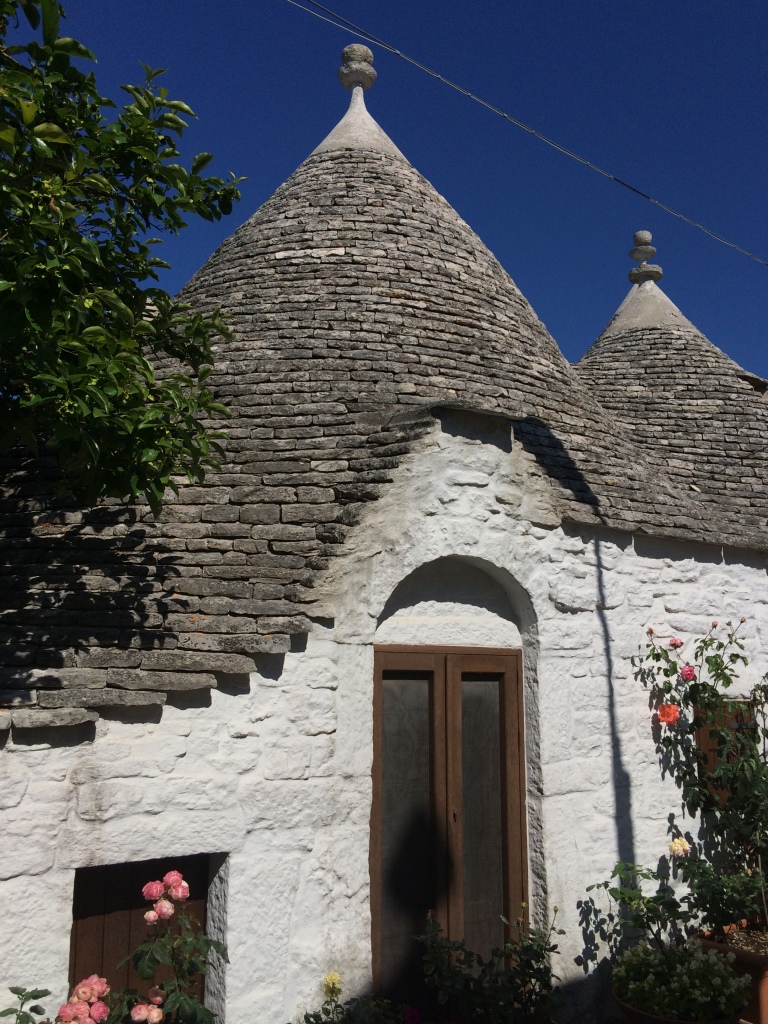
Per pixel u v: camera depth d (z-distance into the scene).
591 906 5.16
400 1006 4.49
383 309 6.67
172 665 4.00
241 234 7.76
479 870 5.07
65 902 3.63
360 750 4.53
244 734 4.18
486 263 7.82
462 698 5.18
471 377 6.32
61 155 3.71
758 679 6.34
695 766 5.91
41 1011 3.37
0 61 3.80
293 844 4.23
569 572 5.41
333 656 4.52
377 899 4.68
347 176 7.89
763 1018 5.02
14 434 4.19
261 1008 4.02
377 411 5.67
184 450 4.43
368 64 8.98
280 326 6.52
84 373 3.61
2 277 3.36
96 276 4.30
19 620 4.27
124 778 3.83
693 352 9.01
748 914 5.44
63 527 5.16
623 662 5.62
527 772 5.19
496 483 5.11
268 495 5.20
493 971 4.53
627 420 8.04
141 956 3.72
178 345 4.59
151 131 4.14
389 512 4.77
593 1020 5.02
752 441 7.88
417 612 5.05
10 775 3.56
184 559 4.82
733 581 6.35
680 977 4.67
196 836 3.97
